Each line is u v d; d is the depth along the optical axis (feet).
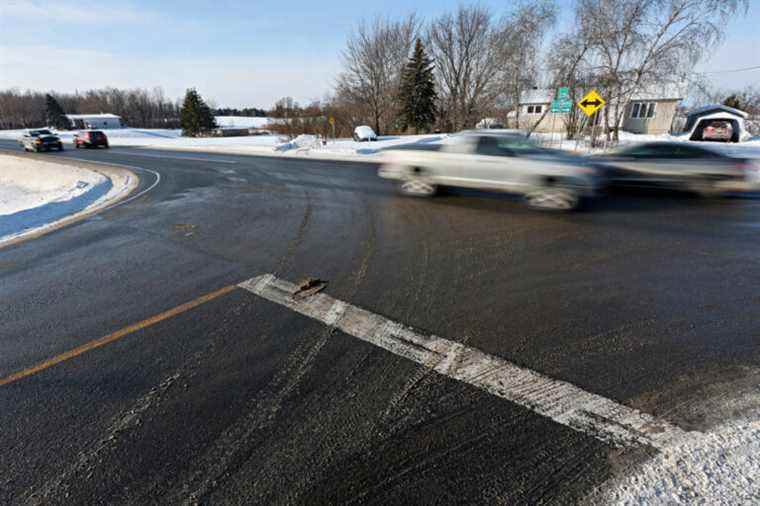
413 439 6.95
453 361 9.17
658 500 5.68
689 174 28.09
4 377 9.04
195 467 6.52
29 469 6.60
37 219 26.50
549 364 8.96
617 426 7.12
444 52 119.55
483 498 5.84
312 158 62.13
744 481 5.90
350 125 126.11
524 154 24.27
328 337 10.32
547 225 20.52
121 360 9.57
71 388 8.58
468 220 21.75
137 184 41.24
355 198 28.91
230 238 19.79
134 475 6.41
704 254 15.93
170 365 9.30
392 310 11.71
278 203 28.09
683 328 10.32
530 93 129.59
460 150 26.37
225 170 49.83
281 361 9.32
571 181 22.61
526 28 83.41
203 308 12.18
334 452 6.72
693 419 7.23
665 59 65.10
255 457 6.67
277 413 7.64
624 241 17.75
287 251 17.49
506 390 8.14
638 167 29.89
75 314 12.05
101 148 100.07
